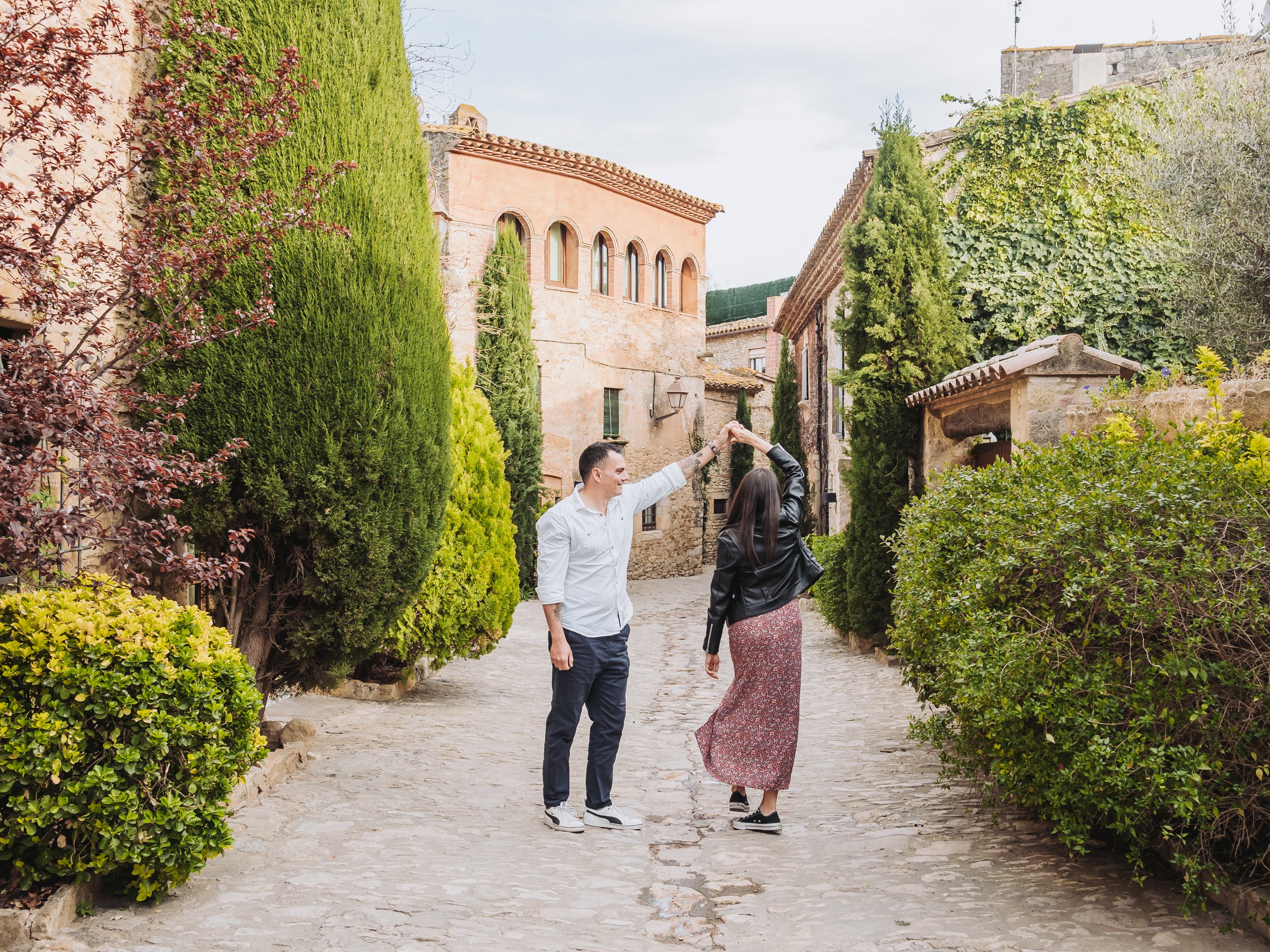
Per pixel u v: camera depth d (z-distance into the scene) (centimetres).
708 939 341
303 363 537
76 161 414
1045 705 344
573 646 479
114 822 330
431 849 434
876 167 1138
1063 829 355
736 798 514
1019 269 1188
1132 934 321
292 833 444
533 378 2008
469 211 2000
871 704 834
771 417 3356
